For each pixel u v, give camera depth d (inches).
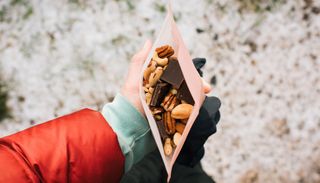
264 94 41.5
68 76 41.8
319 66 42.1
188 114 23.1
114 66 42.1
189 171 32.1
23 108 41.1
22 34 42.6
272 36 42.5
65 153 20.2
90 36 42.6
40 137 20.5
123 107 22.2
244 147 40.6
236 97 41.3
